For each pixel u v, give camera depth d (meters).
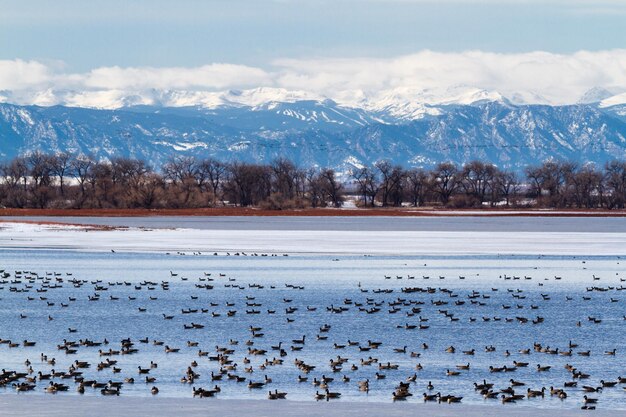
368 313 182.38
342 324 169.62
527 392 116.00
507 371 131.25
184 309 188.12
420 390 118.81
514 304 197.62
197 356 139.62
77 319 175.00
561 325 169.88
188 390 117.50
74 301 198.88
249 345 149.50
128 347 145.12
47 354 140.88
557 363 136.62
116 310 186.62
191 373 123.06
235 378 123.56
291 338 155.75
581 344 151.50
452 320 174.38
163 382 122.00
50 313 182.12
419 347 148.50
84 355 140.50
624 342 153.12
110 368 130.50
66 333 159.75
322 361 137.00
